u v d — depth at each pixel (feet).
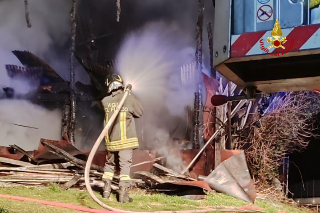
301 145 47.24
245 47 19.60
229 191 34.37
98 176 32.32
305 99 44.70
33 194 26.84
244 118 43.16
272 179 43.80
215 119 40.88
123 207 25.45
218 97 24.76
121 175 27.09
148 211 24.72
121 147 26.84
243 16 19.93
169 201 29.25
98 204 25.14
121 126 26.94
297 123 44.93
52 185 29.17
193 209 27.07
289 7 19.11
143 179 34.63
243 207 30.25
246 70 22.99
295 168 50.96
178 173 36.94
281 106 43.91
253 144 42.83
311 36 18.61
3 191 26.76
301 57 21.90
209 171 40.04
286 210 36.50
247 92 23.85
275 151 44.11
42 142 34.55
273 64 22.54
